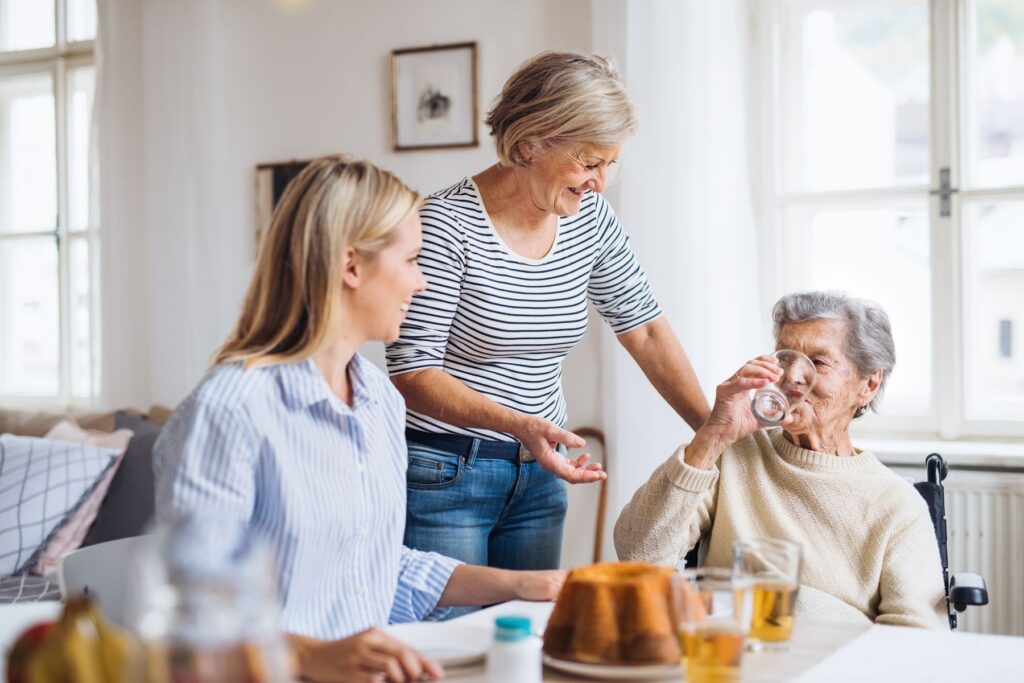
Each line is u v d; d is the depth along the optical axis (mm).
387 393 1579
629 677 1165
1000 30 3229
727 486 1922
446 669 1231
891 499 1850
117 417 3760
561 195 1938
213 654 647
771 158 3412
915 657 1283
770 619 1291
